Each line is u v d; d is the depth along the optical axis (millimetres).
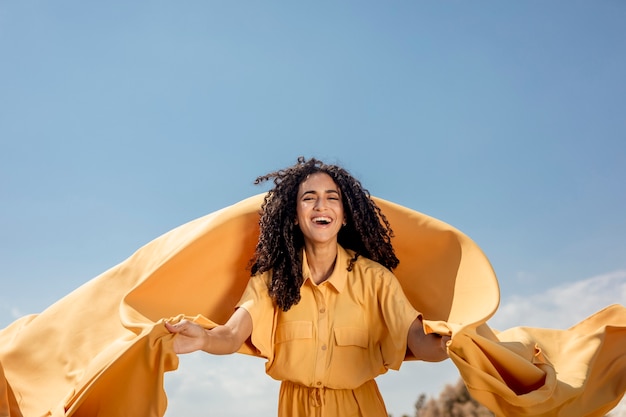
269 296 3467
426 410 9445
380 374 3531
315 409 3422
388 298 3449
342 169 3613
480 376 2883
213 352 3072
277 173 3680
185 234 3965
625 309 3949
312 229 3457
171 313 3482
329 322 3443
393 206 3740
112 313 3826
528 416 3098
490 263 3398
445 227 3611
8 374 3654
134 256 4055
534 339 3664
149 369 2764
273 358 3467
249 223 3674
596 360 3721
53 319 3836
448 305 3463
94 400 2850
